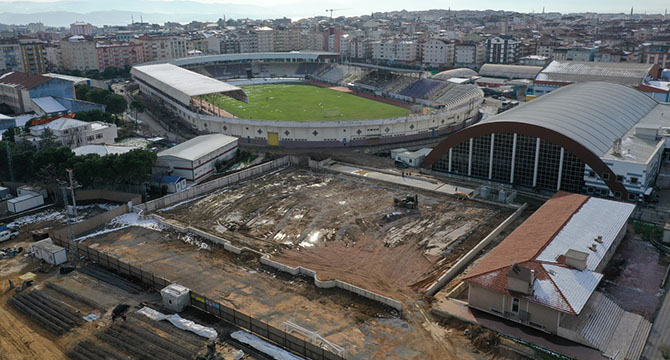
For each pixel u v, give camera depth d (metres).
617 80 195.62
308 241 82.25
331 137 145.75
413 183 110.12
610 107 123.00
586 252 66.44
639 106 132.38
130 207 94.88
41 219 93.50
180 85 179.00
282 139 146.50
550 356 53.00
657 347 54.97
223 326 60.06
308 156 128.62
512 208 94.44
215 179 114.75
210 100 198.12
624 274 70.38
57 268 74.75
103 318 62.09
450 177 113.88
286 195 103.75
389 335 57.62
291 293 66.75
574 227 74.19
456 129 165.88
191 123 164.75
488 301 60.56
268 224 89.31
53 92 181.00
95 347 56.84
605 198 95.19
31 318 63.00
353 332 58.22
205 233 84.25
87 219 90.25
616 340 55.75
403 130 152.25
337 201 99.88
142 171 102.38
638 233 82.75
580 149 95.38
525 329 57.75
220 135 134.00
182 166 112.06
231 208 97.06
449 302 63.94
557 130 98.38
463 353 54.50
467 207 95.38
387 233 84.56
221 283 69.50
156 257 77.50
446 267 72.81
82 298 66.25
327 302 64.50
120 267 73.19
